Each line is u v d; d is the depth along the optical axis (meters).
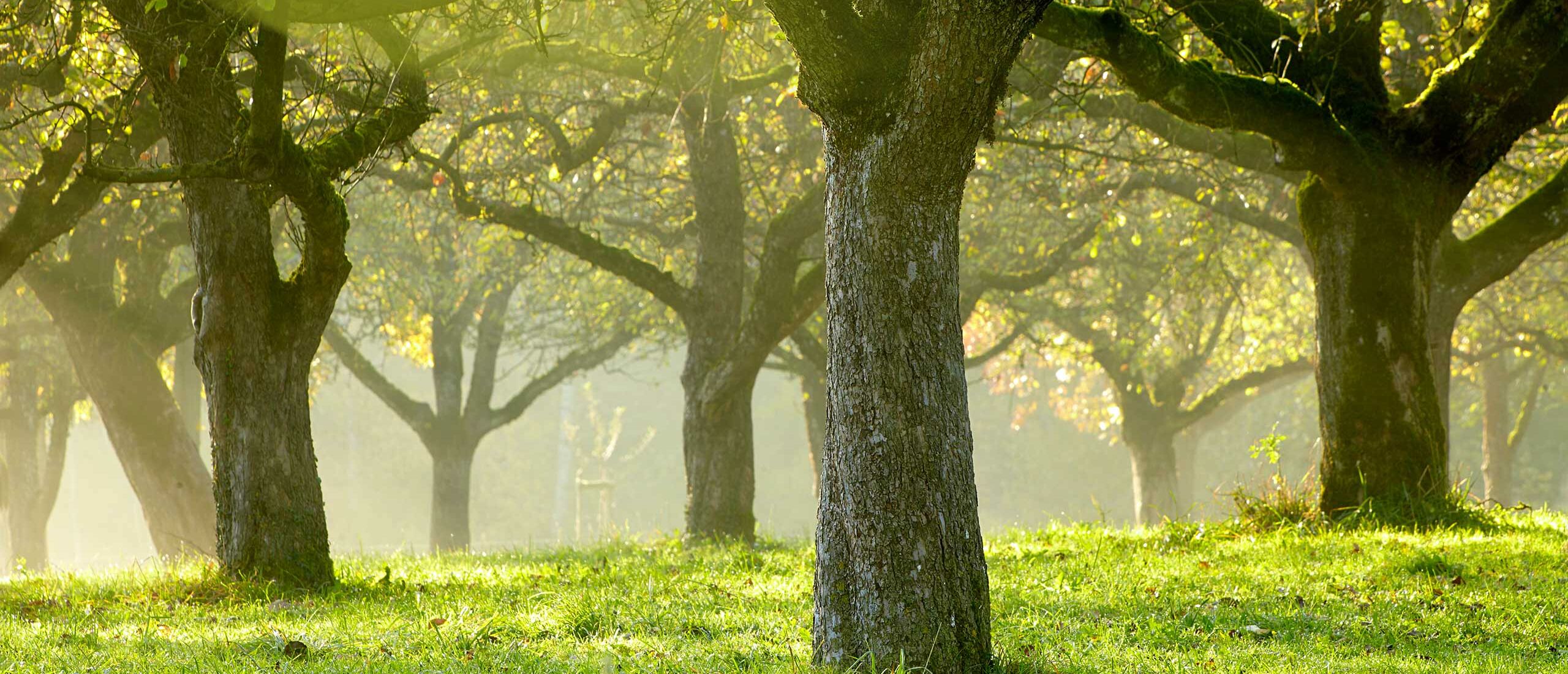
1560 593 7.53
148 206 18.88
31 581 11.37
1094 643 6.48
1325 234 11.48
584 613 7.50
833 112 5.46
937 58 5.16
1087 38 9.77
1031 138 16.78
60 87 12.52
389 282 25.11
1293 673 5.64
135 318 19.36
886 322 5.46
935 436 5.45
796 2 5.09
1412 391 11.12
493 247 22.81
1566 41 10.69
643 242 24.30
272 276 9.89
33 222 11.80
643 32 14.59
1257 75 11.43
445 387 26.00
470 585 9.74
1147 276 27.02
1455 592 7.69
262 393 9.83
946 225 5.57
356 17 7.55
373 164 10.19
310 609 8.52
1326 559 9.11
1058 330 28.20
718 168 17.36
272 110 8.12
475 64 14.37
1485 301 27.56
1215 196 19.34
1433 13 16.06
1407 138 11.27
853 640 5.44
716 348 17.27
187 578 10.09
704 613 7.59
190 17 9.05
